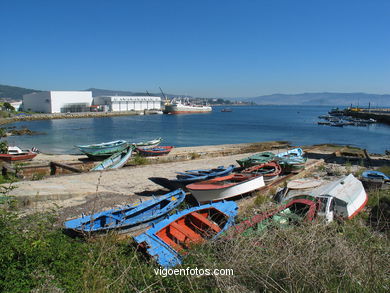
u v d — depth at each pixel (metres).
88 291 6.11
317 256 6.23
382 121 97.38
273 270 6.07
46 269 6.83
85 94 143.88
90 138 55.72
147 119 114.81
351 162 26.75
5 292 5.85
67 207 13.23
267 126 83.50
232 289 5.66
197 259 7.59
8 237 7.33
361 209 13.23
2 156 25.56
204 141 52.53
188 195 15.79
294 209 11.72
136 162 25.81
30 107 138.75
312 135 61.69
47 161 25.80
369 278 5.66
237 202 14.27
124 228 10.41
